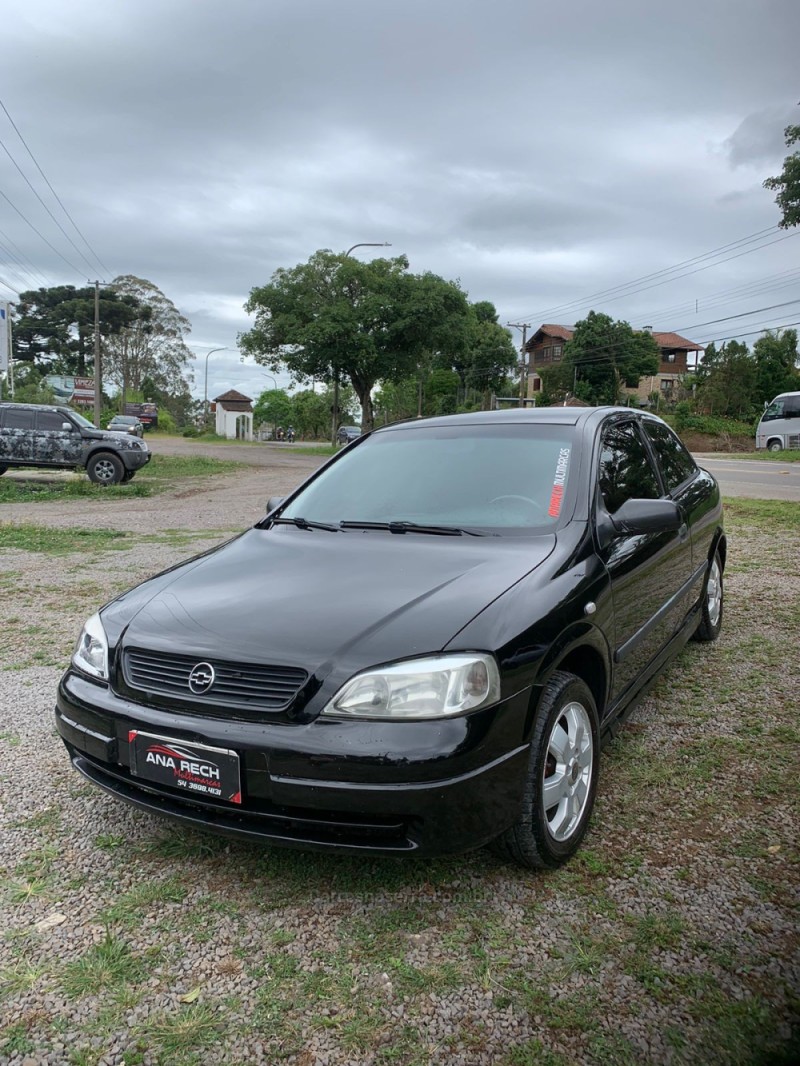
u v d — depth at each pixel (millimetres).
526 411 4008
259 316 37562
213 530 10898
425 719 2277
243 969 2234
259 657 2416
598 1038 1975
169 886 2621
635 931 2363
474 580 2699
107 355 81312
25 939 2371
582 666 2961
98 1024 2039
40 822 3045
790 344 60781
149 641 2625
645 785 3275
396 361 36312
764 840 2844
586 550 3018
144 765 2523
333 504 3684
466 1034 1995
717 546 5145
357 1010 2078
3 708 4199
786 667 4691
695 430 49719
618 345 59906
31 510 13758
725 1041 1957
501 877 2650
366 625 2469
